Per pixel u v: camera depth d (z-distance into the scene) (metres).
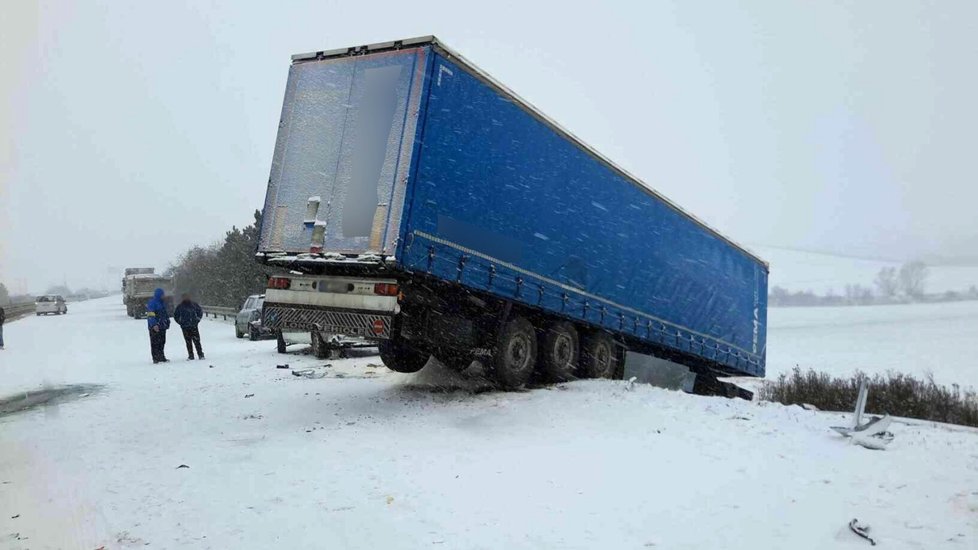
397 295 8.20
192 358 15.86
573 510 4.89
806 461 6.14
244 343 21.56
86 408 8.92
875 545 4.06
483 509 4.91
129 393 10.28
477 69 8.82
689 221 14.94
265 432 7.45
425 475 5.77
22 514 4.68
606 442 7.03
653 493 5.27
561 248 10.75
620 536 4.37
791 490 5.24
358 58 8.63
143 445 6.78
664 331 13.94
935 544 4.03
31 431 7.43
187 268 56.19
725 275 16.66
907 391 12.47
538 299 10.23
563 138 10.73
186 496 5.12
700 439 7.12
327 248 8.37
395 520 4.67
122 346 20.88
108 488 5.29
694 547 4.16
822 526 4.42
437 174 8.25
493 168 9.20
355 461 6.21
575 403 8.98
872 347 36.44
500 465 6.11
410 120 8.00
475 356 9.79
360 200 8.21
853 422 7.61
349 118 8.53
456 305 9.41
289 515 4.75
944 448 6.42
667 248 13.98
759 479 5.59
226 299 48.25
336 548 4.18
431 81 8.09
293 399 9.65
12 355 17.45
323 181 8.60
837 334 44.69
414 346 9.59
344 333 8.47
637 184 12.91
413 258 7.96
